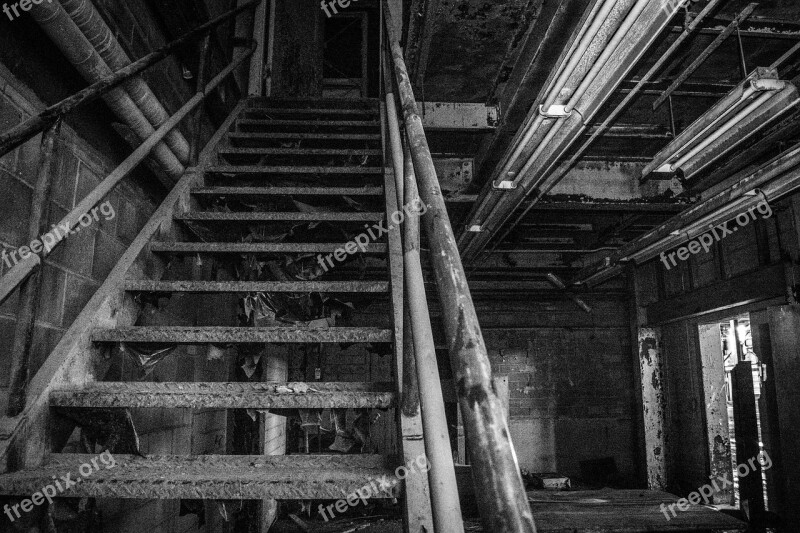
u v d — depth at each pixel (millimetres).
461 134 4027
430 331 902
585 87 2400
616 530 3375
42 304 1578
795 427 4371
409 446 1170
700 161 2951
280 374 5105
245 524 3717
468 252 5836
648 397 7230
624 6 1851
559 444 7699
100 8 1988
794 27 2639
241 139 3357
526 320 8016
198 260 2014
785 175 3305
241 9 3264
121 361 2055
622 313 8062
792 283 4488
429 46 3094
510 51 3166
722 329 6977
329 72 8508
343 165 3160
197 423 2982
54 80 1670
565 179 4418
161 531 2373
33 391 1273
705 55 2670
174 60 2855
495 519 514
